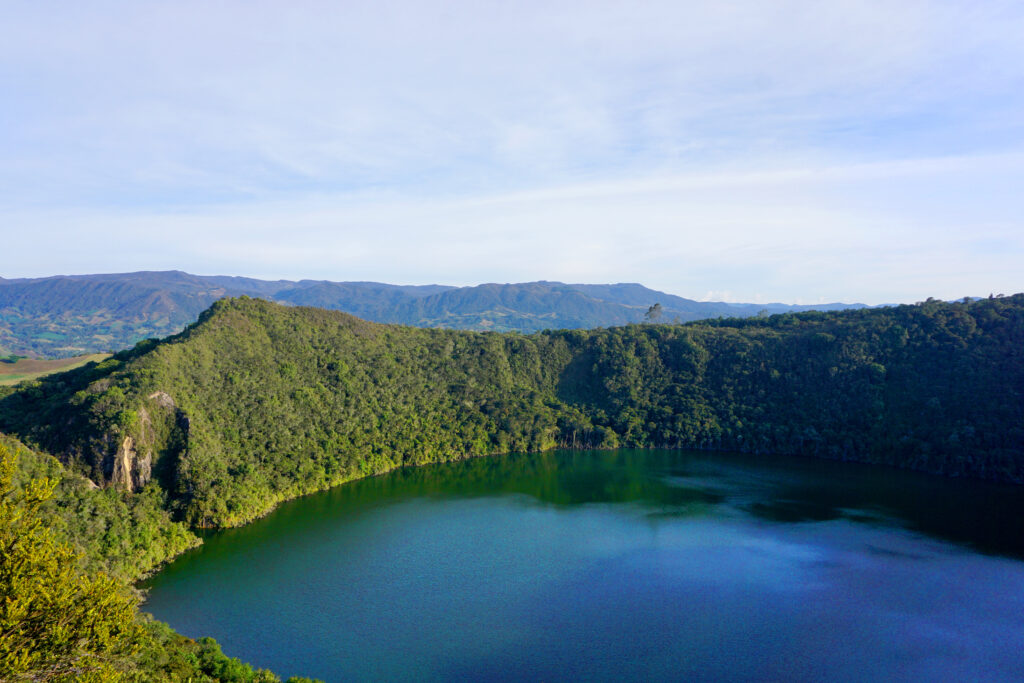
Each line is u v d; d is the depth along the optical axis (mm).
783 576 105625
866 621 90500
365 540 123062
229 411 151875
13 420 132250
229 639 85750
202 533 123875
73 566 44219
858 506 142125
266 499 138000
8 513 42906
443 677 77312
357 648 83750
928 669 79125
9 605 36781
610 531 128500
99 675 39969
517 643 85125
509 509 143750
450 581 104438
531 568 109750
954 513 135875
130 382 134750
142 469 123875
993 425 162875
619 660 81062
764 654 82500
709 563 111312
